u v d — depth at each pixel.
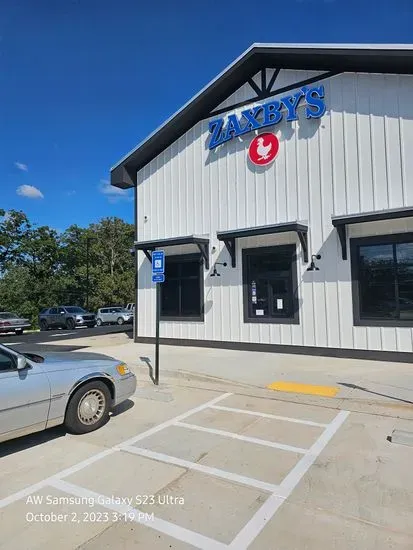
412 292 10.12
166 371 9.61
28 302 43.31
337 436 5.45
